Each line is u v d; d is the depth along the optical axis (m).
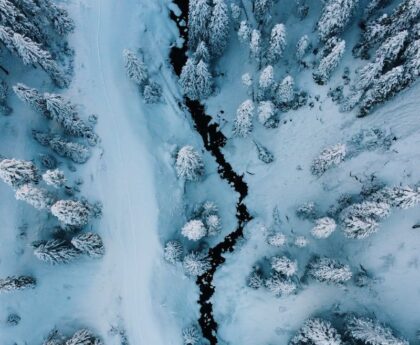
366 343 36.34
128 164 46.22
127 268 43.94
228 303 45.34
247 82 43.31
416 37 35.69
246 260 45.88
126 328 42.91
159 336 42.94
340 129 44.94
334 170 44.28
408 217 40.16
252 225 46.94
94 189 44.97
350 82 44.28
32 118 44.66
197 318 45.62
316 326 38.31
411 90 42.00
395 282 39.88
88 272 43.28
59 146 42.53
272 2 43.78
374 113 43.53
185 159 41.28
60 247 39.50
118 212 44.94
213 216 43.72
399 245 40.25
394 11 37.31
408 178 40.81
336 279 38.88
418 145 41.03
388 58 37.34
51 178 36.94
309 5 46.19
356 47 43.78
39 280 42.19
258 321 43.91
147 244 44.47
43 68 43.66
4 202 42.34
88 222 43.59
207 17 42.41
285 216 45.81
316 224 41.16
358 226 36.75
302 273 43.25
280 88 43.22
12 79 45.66
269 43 43.38
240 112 42.19
